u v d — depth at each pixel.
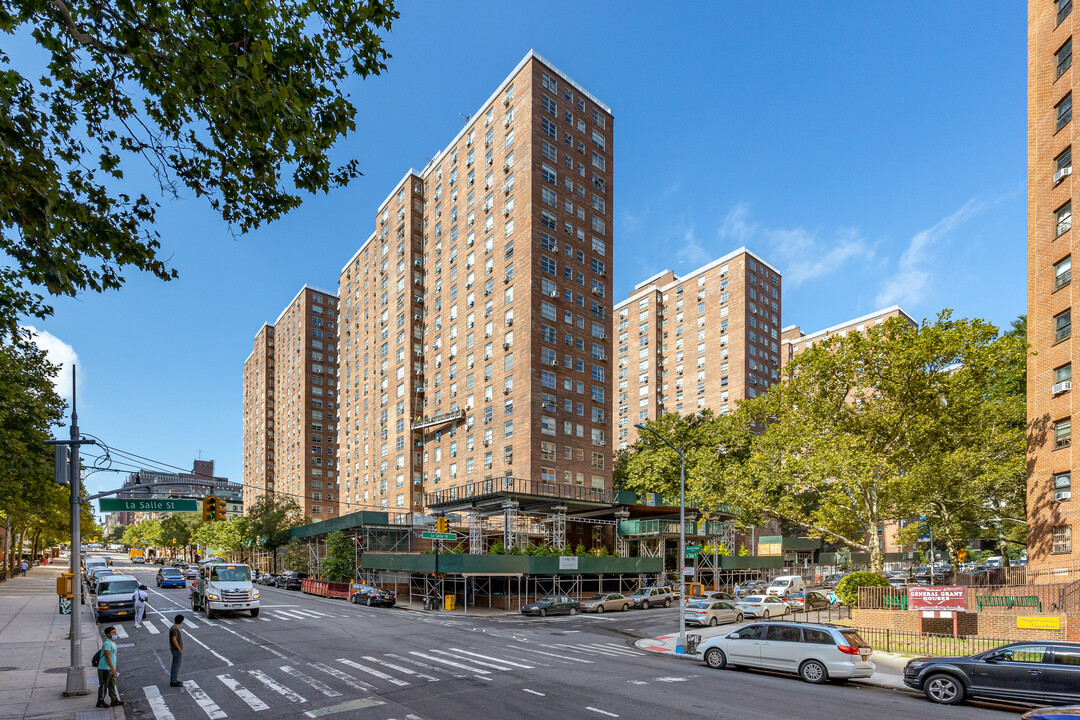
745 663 18.78
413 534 56.84
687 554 24.83
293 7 9.41
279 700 14.27
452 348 65.69
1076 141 27.52
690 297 100.75
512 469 55.44
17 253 9.30
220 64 8.69
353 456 83.81
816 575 69.94
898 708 14.25
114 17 8.77
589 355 60.56
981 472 35.12
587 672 17.92
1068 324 27.72
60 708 13.76
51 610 35.06
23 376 24.95
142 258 10.25
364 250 86.50
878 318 119.88
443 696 14.52
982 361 30.67
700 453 58.59
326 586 50.12
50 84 9.27
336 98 10.19
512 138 60.59
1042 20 30.09
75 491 16.67
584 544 58.44
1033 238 30.14
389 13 9.88
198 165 10.19
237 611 33.44
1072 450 26.88
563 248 59.69
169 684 16.05
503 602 41.97
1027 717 9.73
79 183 9.87
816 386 35.62
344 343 91.12
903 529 59.47
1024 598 24.48
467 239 65.31
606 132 66.81
